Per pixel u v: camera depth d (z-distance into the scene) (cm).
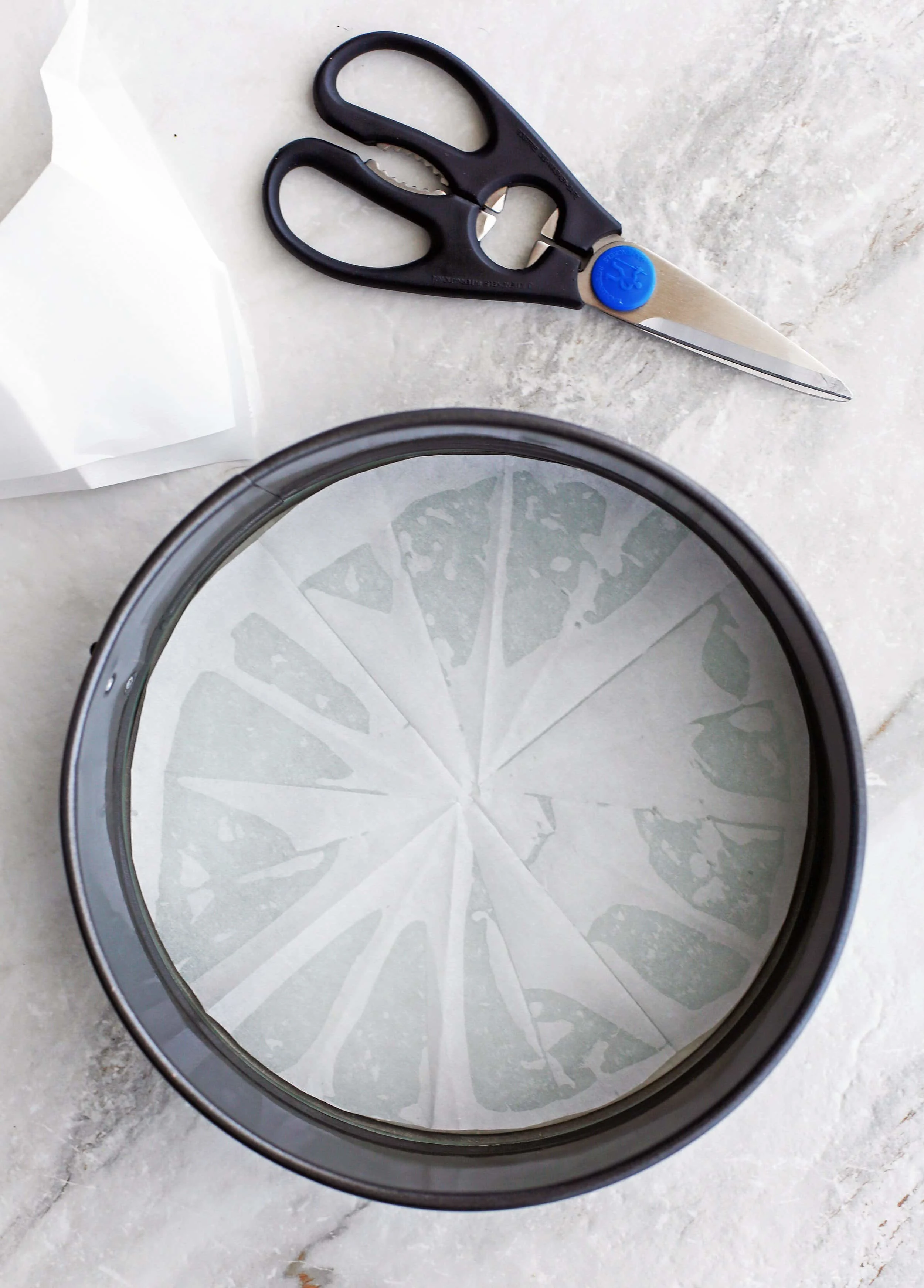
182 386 55
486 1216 60
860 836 51
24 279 52
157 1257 59
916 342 59
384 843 59
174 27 56
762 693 58
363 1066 58
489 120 55
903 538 59
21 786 57
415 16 57
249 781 58
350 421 58
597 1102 59
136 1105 59
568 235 56
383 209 57
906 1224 61
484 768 59
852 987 60
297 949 58
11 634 57
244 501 51
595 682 59
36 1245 58
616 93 58
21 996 58
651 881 59
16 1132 58
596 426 58
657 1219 60
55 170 51
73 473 55
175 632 57
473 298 56
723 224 58
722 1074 54
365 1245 59
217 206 57
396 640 58
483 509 58
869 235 58
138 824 57
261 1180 59
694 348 56
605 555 58
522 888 59
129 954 52
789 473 59
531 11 57
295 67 57
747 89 58
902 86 58
